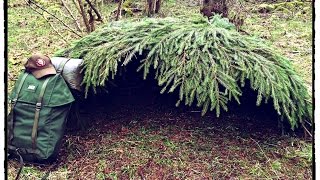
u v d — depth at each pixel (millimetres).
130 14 6055
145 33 2951
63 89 2707
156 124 3250
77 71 2879
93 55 2902
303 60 4516
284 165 2682
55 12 6285
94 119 3303
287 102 2754
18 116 2689
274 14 6262
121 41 2904
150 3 5859
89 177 2600
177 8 6480
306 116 2920
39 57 2754
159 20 3170
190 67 2674
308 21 5902
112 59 2795
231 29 3256
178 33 2900
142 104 3613
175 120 3326
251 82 2656
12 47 5012
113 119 3320
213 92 2617
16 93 2705
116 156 2791
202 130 3156
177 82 2652
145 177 2582
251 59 2750
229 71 2680
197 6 6590
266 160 2738
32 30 5629
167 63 2730
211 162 2723
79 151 2871
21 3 6844
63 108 2699
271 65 2764
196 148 2887
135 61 3449
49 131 2648
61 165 2723
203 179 2553
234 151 2852
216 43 2816
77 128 3135
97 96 3416
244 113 3439
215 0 4480
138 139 3006
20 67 4422
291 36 5254
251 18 6055
